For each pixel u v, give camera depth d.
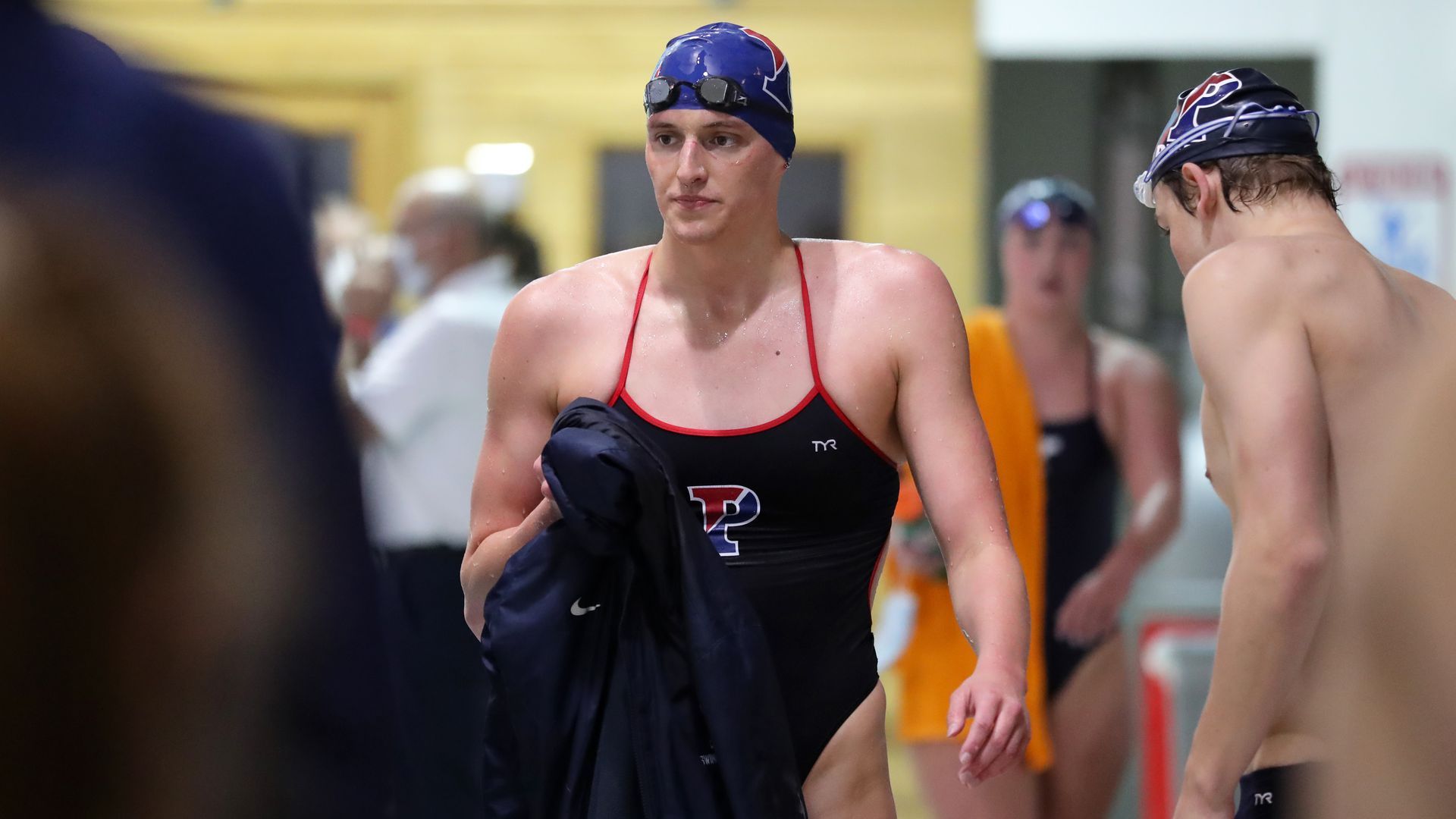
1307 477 7.22
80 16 3.57
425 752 14.09
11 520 2.86
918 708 13.83
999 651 6.91
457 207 14.23
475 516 8.02
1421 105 17.39
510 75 18.70
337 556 3.65
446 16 18.66
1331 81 17.53
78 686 2.98
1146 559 14.01
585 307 7.85
